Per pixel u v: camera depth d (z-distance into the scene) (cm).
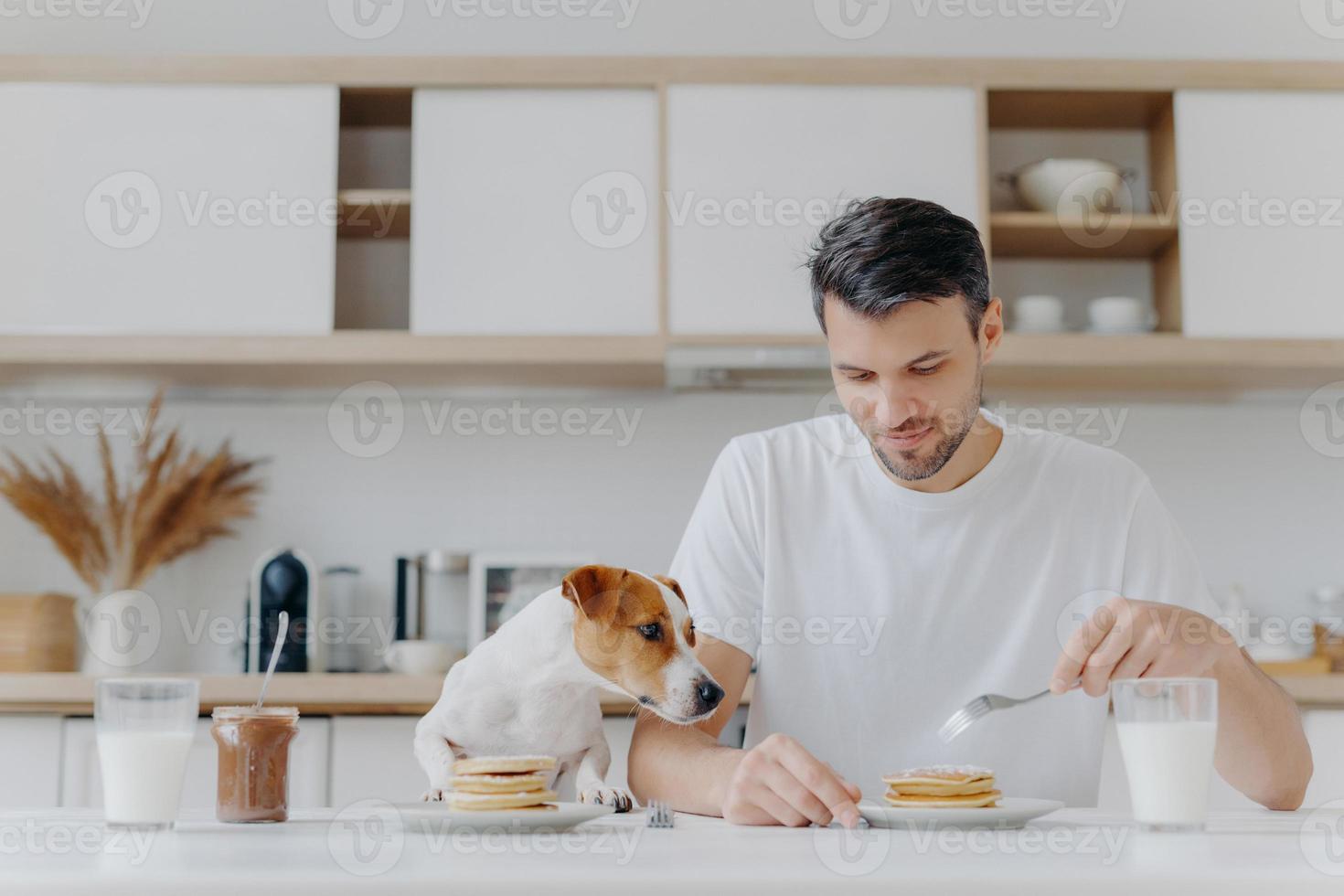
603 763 111
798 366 273
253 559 295
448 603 293
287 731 97
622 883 63
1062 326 279
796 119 277
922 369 123
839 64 277
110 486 286
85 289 270
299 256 273
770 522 149
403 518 298
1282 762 119
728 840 83
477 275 273
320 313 271
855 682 145
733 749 117
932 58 279
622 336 272
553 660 106
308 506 298
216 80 276
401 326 301
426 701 245
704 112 276
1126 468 150
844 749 144
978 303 125
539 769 89
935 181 276
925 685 144
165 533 287
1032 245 294
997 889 63
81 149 273
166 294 271
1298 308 276
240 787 95
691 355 271
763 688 147
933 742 143
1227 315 276
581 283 273
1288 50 313
